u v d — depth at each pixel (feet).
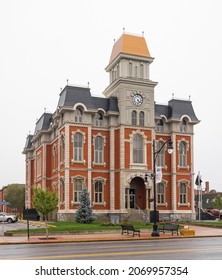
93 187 168.96
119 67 180.14
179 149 186.09
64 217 159.33
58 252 69.41
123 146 169.78
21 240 98.48
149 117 177.27
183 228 125.80
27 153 240.94
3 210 410.93
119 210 167.43
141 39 184.85
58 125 176.76
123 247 78.69
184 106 191.31
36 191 107.24
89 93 171.94
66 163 161.99
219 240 98.89
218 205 202.69
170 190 182.70
